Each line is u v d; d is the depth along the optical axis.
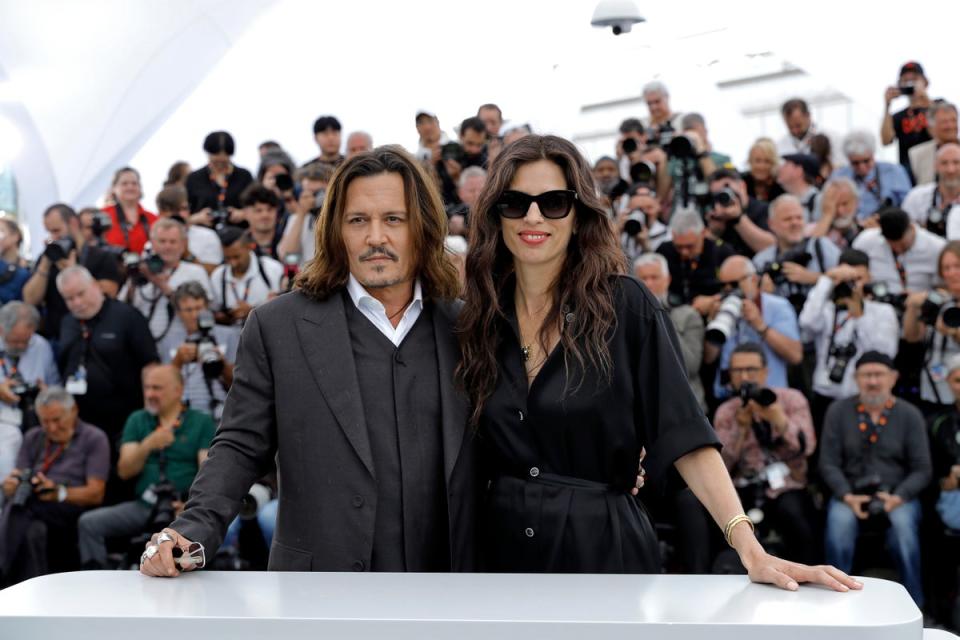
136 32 7.96
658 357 2.39
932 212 5.88
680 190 6.50
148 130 8.49
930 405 5.42
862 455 5.22
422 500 2.46
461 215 6.20
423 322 2.59
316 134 7.38
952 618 5.09
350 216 2.50
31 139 8.41
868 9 6.91
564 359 2.44
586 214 2.51
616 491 2.47
